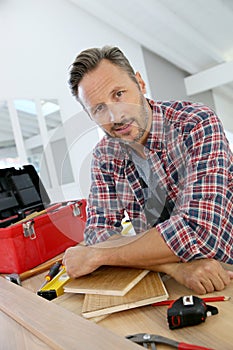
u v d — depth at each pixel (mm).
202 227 699
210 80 5191
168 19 4504
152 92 5281
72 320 507
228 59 5215
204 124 758
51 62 4430
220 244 711
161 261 705
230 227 736
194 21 4473
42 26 4449
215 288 625
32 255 954
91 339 442
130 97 693
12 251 915
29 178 1107
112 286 643
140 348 400
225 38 4750
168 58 5328
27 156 3949
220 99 5727
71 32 4664
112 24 4887
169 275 715
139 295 606
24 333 528
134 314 581
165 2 4262
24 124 4070
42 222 977
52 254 1008
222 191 718
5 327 568
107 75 678
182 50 5066
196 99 5602
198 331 496
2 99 4020
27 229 938
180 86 5539
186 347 448
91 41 4816
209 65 5383
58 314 537
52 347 458
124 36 5098
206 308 529
